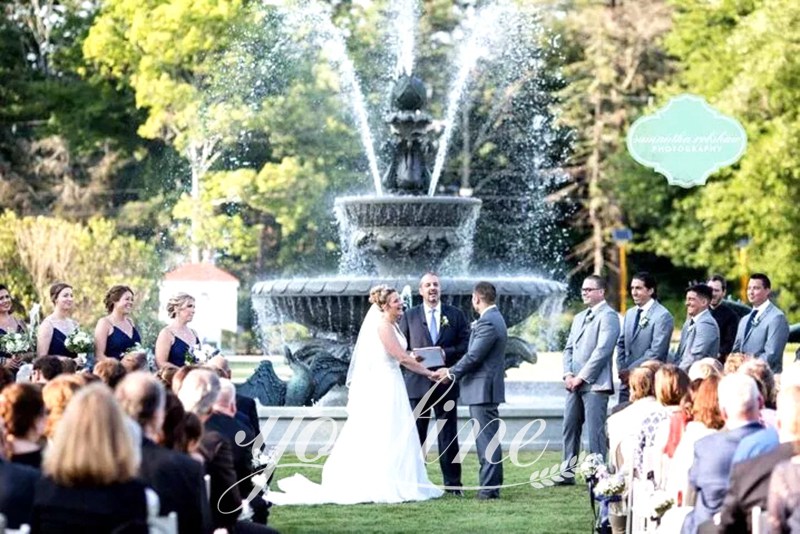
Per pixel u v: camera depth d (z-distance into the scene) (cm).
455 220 2153
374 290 1559
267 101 5016
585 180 5547
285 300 2102
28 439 841
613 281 5612
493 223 5412
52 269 4962
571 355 1661
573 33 5500
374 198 2119
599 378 1623
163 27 5103
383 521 1382
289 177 4969
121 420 718
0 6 5706
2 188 5516
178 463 820
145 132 5212
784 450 815
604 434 1625
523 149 5378
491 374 1554
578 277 5647
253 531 1006
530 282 2072
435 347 1603
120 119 5603
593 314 1645
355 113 5038
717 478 912
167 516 757
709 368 1145
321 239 5303
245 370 4203
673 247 5322
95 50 5319
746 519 818
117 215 5462
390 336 1555
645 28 5472
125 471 717
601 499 1161
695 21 5188
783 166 4747
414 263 2162
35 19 5784
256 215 5412
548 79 5512
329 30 5056
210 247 5275
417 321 1630
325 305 2069
